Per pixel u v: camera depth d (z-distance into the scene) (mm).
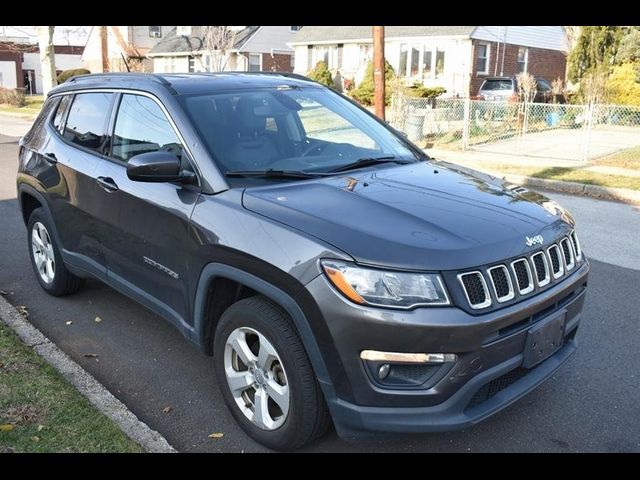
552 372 3391
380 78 15133
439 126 18266
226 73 4672
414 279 2852
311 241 3006
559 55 37219
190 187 3693
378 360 2863
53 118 5352
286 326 3139
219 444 3465
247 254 3180
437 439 3504
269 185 3627
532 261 3189
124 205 4129
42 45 23469
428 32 32125
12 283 5938
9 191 10648
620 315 5258
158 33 50812
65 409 3594
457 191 3672
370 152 4359
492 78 26906
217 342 3547
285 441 3270
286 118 4281
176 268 3750
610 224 8492
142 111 4230
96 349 4598
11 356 4203
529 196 3879
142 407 3844
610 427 3623
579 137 18922
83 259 4832
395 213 3230
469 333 2852
